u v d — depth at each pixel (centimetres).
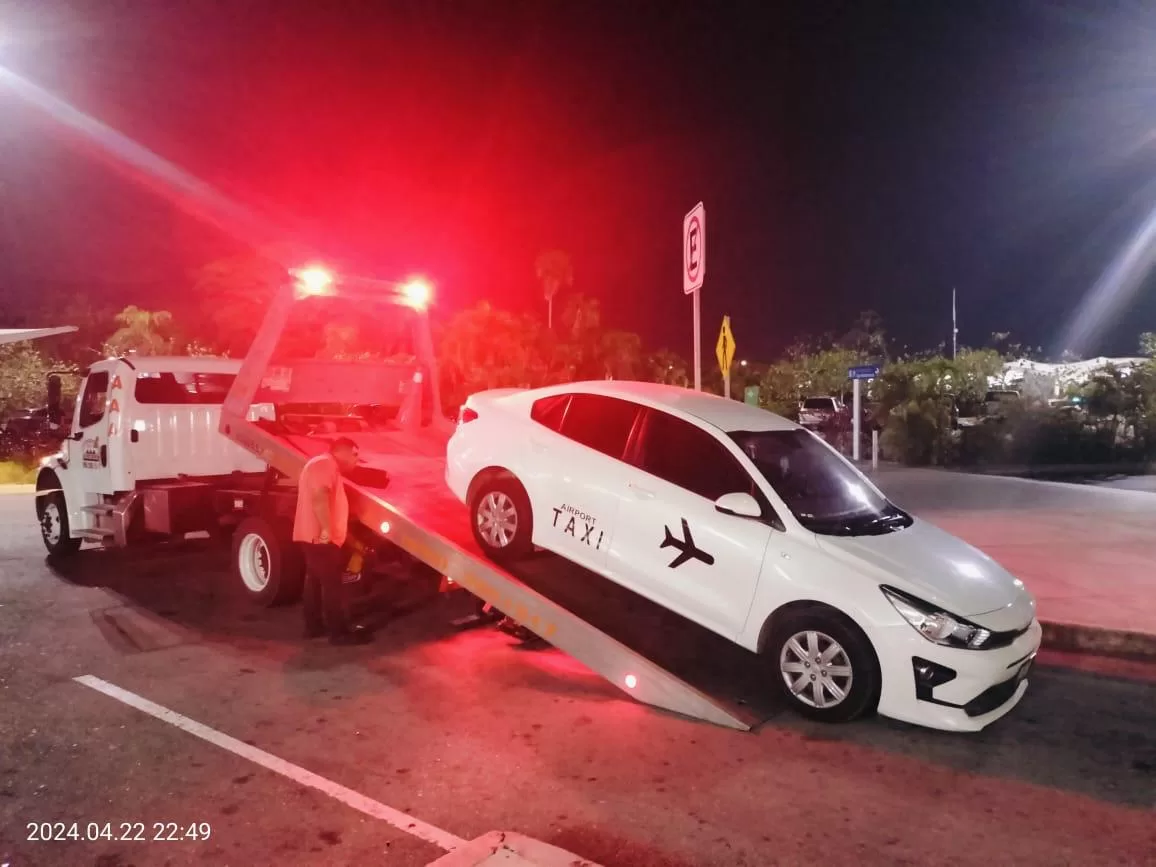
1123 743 528
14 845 396
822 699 544
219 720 541
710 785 462
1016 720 564
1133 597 805
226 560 998
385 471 827
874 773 480
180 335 2966
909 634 515
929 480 1706
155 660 654
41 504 1034
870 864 388
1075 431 2039
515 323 3148
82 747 500
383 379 925
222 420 816
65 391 2311
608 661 581
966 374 2217
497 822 420
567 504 655
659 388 700
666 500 610
